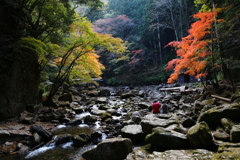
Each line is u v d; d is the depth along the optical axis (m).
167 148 3.77
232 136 3.42
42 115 7.95
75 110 9.75
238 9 9.33
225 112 4.37
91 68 11.55
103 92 18.67
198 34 8.13
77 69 12.34
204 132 3.50
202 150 3.26
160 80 28.12
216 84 9.85
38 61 9.88
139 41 33.66
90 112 9.95
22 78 7.70
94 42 8.88
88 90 21.23
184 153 3.25
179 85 18.38
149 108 8.77
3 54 6.51
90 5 9.71
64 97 12.48
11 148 4.50
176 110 8.61
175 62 9.77
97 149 3.75
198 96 10.44
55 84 10.65
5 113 6.55
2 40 6.27
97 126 6.95
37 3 7.37
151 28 29.94
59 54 9.13
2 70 6.54
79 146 4.84
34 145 4.79
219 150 3.06
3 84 6.56
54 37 9.23
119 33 35.50
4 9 6.84
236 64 9.91
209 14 7.67
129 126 5.39
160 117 5.84
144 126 4.77
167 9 29.48
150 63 33.78
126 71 34.00
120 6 39.78
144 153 3.68
